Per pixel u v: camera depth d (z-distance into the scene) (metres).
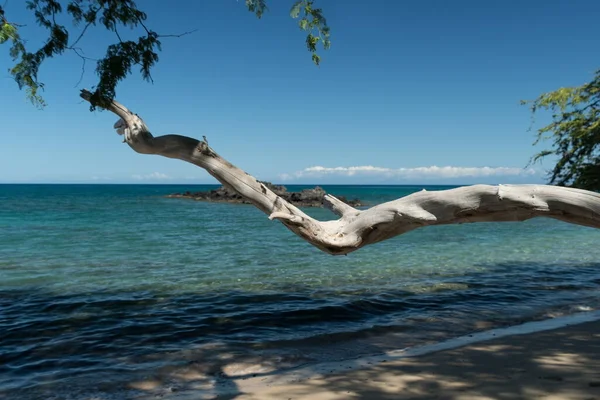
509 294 10.00
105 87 3.36
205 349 6.49
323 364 5.90
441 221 2.95
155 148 3.23
